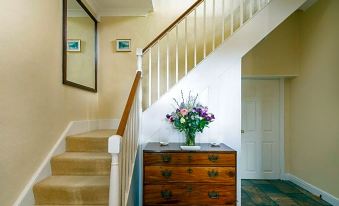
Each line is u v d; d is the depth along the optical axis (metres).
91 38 3.45
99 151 2.60
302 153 3.81
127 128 1.99
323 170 3.25
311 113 3.56
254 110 4.33
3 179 1.67
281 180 4.21
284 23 4.04
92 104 3.44
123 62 3.68
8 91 1.73
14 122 1.79
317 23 3.43
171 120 2.59
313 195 3.41
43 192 2.01
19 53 1.85
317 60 3.42
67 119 2.68
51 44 2.34
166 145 2.64
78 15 3.00
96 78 3.60
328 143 3.14
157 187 2.36
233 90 2.78
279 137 4.31
